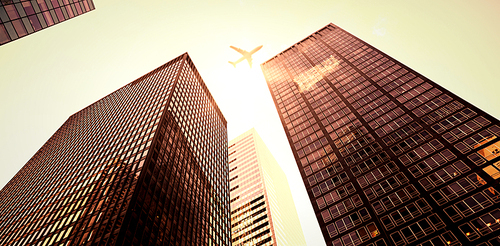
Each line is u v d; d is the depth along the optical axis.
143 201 50.44
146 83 117.94
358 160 61.56
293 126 83.50
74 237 45.56
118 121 93.12
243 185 149.25
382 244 44.38
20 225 65.75
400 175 52.94
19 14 35.97
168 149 71.00
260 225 120.62
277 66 128.38
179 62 125.06
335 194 57.47
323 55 115.62
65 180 73.75
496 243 36.44
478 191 42.97
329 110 81.69
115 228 42.59
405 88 73.31
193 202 71.62
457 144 52.00
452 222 41.41
